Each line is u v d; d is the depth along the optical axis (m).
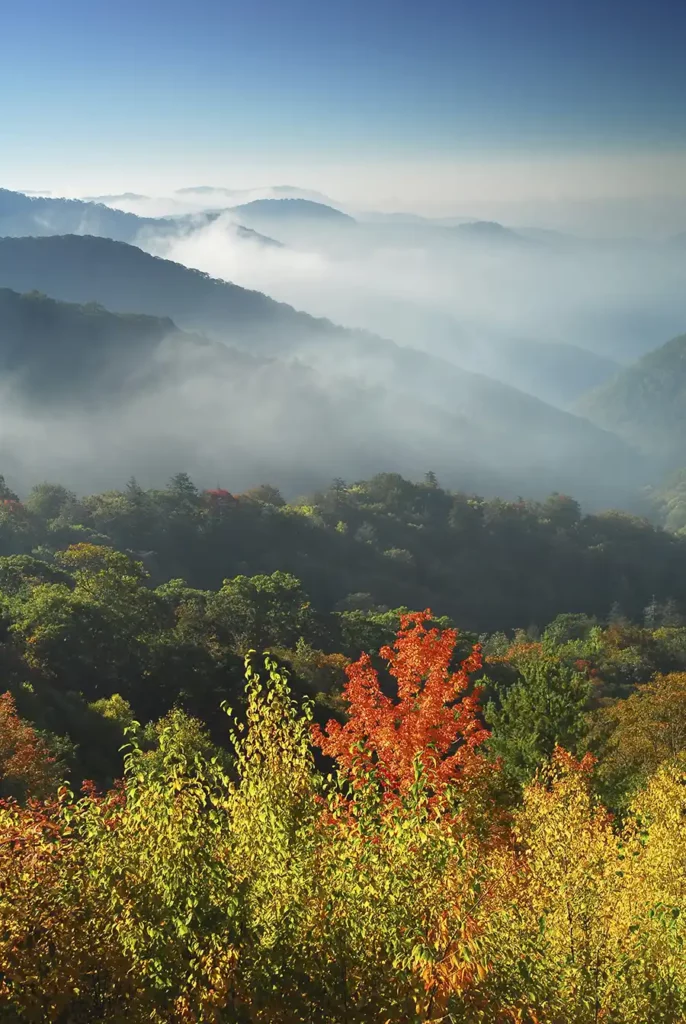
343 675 59.06
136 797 10.22
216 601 74.75
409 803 11.47
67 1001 8.56
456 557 188.38
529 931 11.45
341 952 9.48
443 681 15.59
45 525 131.00
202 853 9.83
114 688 45.03
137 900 9.23
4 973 8.54
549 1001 10.52
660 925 12.23
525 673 30.78
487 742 28.66
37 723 34.44
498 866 12.38
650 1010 11.13
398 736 14.63
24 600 56.78
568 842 14.70
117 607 60.22
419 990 9.16
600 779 28.64
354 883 9.90
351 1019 9.11
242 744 11.30
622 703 43.88
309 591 151.12
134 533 145.25
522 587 185.62
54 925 8.82
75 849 9.73
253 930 9.60
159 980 8.95
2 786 23.70
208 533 155.25
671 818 16.47
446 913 9.73
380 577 166.12
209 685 48.19
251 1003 9.10
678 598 192.12
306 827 10.40
